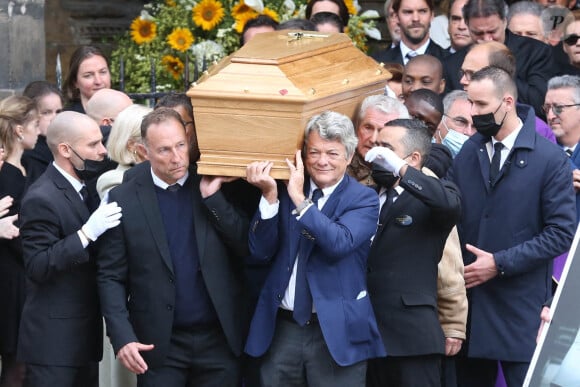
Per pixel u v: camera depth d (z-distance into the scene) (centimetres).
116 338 1211
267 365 1228
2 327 1472
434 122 1435
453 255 1315
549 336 1016
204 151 1198
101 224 1222
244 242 1223
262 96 1166
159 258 1230
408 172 1213
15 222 1477
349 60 1325
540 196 1348
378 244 1263
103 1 2498
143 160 1349
